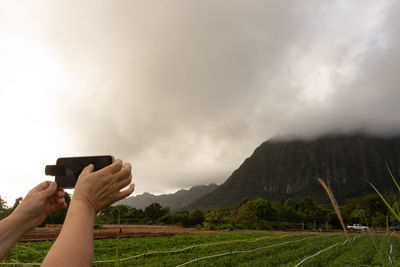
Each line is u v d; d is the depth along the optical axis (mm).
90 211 630
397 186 1556
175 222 82438
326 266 14234
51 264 502
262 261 14484
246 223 63719
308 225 64688
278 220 72562
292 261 15305
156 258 15297
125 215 89812
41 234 28953
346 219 53438
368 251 17109
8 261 11938
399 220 1512
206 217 65000
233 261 14586
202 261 14234
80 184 664
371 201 49938
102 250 18484
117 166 691
